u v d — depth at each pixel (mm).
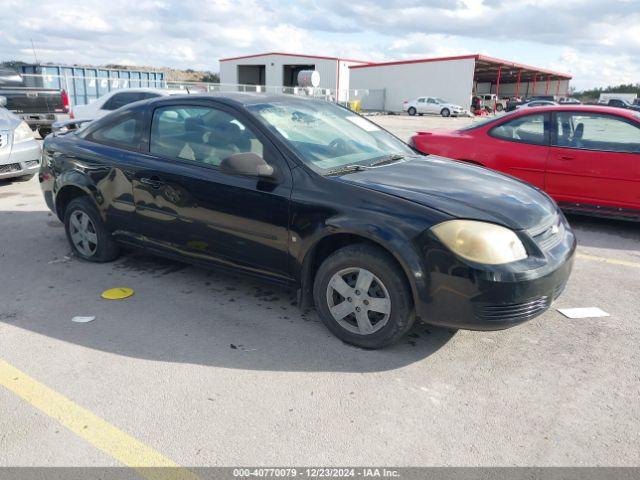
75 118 11594
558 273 3182
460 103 45000
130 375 3121
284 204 3500
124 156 4406
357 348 3443
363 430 2660
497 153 6629
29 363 3242
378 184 3398
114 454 2486
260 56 53875
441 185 3508
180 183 3986
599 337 3643
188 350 3406
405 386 3035
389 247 3109
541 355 3395
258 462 2441
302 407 2838
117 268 4832
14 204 7270
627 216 6074
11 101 13055
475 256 2984
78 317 3854
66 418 2736
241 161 3443
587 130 6191
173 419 2730
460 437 2617
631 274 4879
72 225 4992
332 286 3445
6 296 4219
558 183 6328
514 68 54500
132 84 23094
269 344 3490
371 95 49281
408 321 3246
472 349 3453
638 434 2650
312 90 32469
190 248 4102
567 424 2723
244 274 3875
